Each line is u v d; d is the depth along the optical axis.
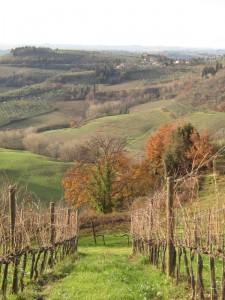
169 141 61.25
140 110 152.50
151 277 14.86
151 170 62.41
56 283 15.38
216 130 110.38
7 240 14.03
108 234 39.88
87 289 13.58
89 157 55.41
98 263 18.31
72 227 25.62
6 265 13.21
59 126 140.12
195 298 11.55
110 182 54.59
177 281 13.47
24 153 94.69
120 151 56.78
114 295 12.33
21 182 75.06
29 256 20.81
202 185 37.00
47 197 71.38
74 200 55.69
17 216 15.27
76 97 183.38
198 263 11.48
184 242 12.87
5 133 121.19
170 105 148.00
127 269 16.58
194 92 157.88
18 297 13.20
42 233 17.75
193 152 53.44
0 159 85.31
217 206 11.04
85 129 126.12
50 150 103.19
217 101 139.88
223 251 10.46
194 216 12.09
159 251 16.92
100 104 166.00
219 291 12.11
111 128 125.38
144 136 116.69
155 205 17.83
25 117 152.00
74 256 23.23
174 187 14.49
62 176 78.94
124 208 55.72
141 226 20.84
